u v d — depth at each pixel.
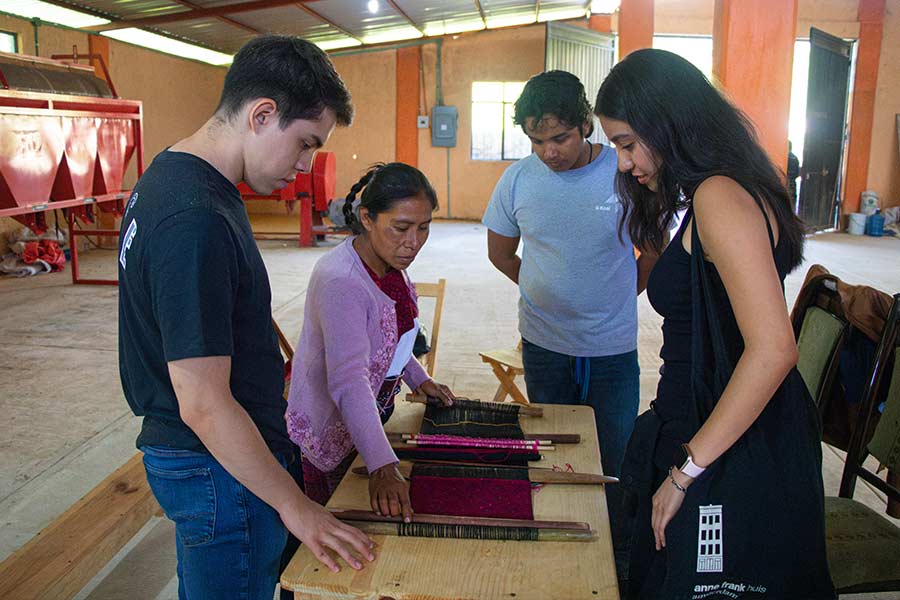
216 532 1.21
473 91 12.55
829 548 1.70
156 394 1.18
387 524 1.27
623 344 2.20
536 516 1.32
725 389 1.18
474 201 12.86
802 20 11.37
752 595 1.25
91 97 6.15
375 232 1.49
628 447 1.50
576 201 2.09
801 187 11.08
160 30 9.80
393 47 12.48
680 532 1.25
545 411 1.84
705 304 1.25
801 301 2.16
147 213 1.08
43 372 4.39
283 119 1.13
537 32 12.17
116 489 2.25
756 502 1.22
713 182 1.18
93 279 7.27
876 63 11.41
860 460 1.96
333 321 1.47
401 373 1.75
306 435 1.63
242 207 1.19
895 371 1.87
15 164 5.29
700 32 11.30
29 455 3.25
